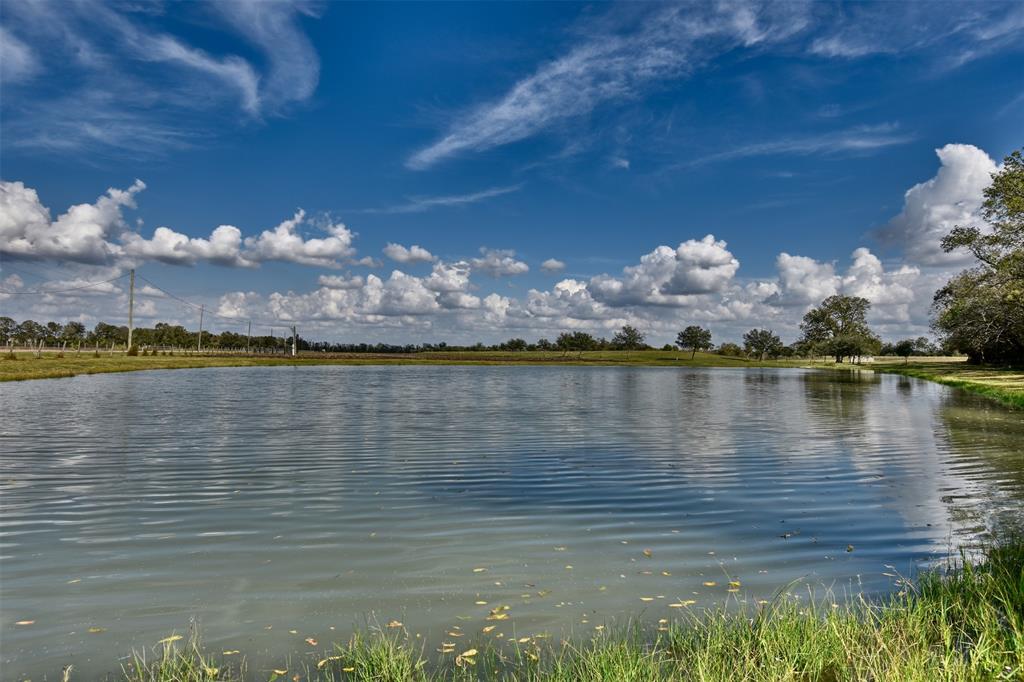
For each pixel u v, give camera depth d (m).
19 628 5.70
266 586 6.73
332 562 7.52
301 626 5.73
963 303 51.41
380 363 107.62
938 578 6.39
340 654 5.16
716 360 143.25
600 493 11.22
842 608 6.01
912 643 4.96
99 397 31.30
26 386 38.28
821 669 4.71
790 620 5.26
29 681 4.74
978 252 51.81
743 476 12.69
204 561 7.54
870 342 128.38
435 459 14.66
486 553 7.84
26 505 10.24
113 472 12.98
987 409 26.89
